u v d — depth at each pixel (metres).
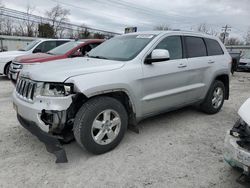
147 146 3.72
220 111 5.73
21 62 6.93
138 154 3.46
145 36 4.27
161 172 3.03
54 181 2.80
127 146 3.70
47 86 3.01
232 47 35.19
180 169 3.10
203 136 4.18
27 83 3.27
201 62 4.77
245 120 2.47
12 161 3.20
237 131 2.52
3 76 10.44
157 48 4.04
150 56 3.87
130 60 3.71
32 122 3.12
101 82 3.19
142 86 3.72
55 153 3.00
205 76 4.91
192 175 2.98
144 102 3.79
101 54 4.29
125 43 4.32
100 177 2.90
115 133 3.50
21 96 3.35
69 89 2.98
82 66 3.39
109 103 3.31
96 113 3.19
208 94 5.14
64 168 3.07
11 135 3.99
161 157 3.40
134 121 3.76
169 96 4.18
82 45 7.23
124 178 2.89
